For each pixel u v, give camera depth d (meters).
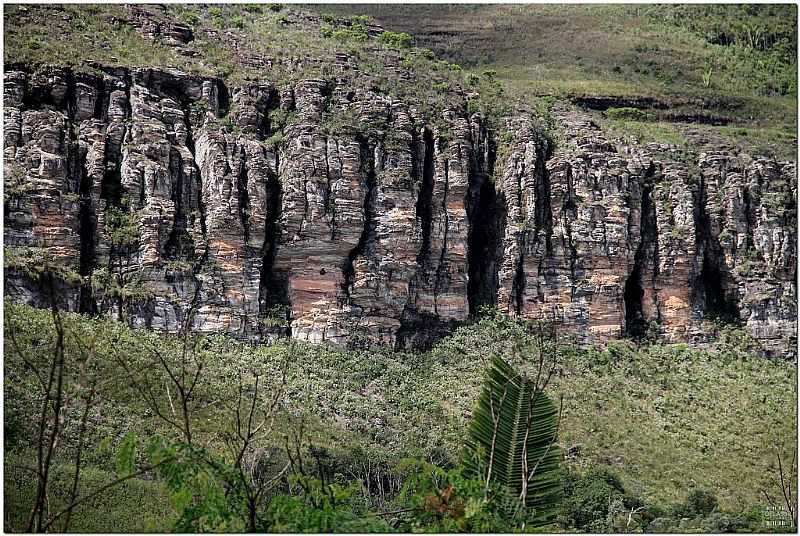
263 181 69.62
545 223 78.00
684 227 81.75
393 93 79.81
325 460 41.12
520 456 14.32
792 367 78.62
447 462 46.78
